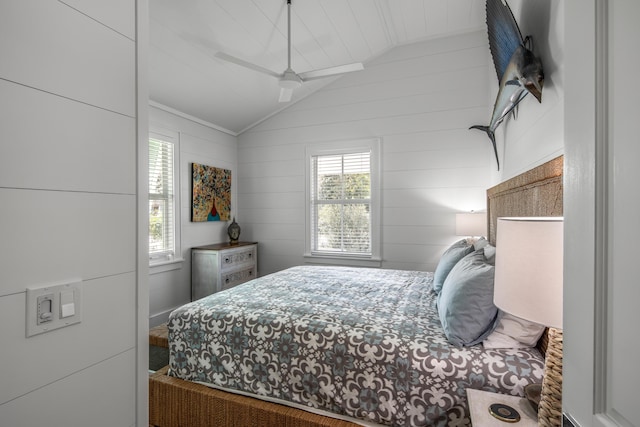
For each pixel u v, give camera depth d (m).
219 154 4.46
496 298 1.01
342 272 3.11
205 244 4.27
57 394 0.74
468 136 3.65
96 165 0.82
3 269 0.64
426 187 3.83
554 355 0.96
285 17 2.89
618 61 0.49
